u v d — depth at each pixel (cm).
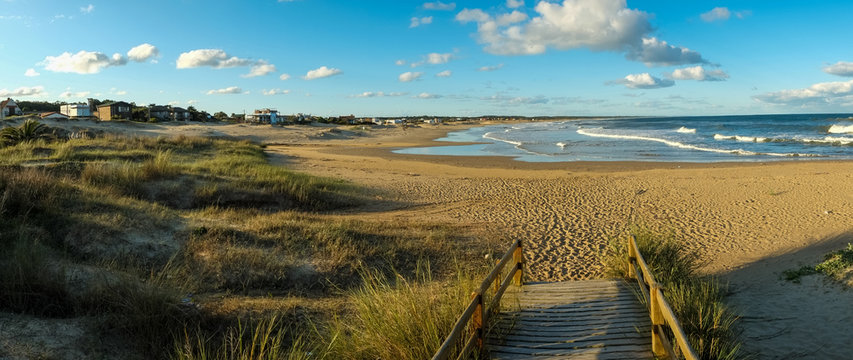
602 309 577
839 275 684
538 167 2684
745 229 1195
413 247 962
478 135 7256
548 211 1452
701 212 1400
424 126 12875
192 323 537
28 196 845
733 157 3081
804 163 2578
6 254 598
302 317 598
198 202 1305
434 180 2088
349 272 813
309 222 1084
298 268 797
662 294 429
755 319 621
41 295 515
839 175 1936
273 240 886
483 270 859
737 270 872
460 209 1489
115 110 7169
